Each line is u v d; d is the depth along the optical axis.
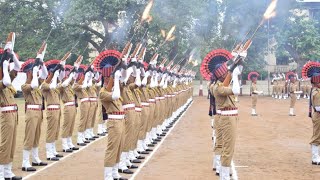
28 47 34.88
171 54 35.34
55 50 35.62
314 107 11.78
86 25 36.44
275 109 30.44
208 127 19.95
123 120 9.64
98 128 17.20
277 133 17.98
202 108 31.11
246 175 10.39
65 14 35.06
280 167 11.36
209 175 10.31
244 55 8.38
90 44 42.16
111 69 9.46
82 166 11.31
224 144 8.85
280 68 52.88
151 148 14.21
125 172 10.59
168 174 10.44
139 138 13.24
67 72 14.73
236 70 8.41
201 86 48.53
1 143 9.57
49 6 36.25
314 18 50.28
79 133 14.87
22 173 10.47
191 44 37.78
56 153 12.61
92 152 13.43
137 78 11.55
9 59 9.51
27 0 36.88
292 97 25.80
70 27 36.09
